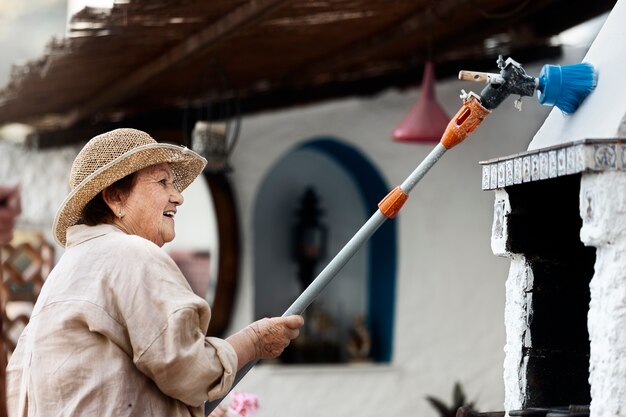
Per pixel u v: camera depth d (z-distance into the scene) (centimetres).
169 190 296
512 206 300
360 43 610
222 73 608
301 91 741
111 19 515
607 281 253
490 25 606
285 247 845
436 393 769
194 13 509
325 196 848
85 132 789
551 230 303
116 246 275
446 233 775
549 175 268
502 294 775
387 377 762
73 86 676
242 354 282
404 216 777
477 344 772
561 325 306
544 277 305
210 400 277
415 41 642
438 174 775
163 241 296
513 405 304
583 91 280
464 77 280
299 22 548
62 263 282
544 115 749
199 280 753
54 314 270
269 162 747
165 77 632
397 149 768
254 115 745
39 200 814
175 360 261
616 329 250
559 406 304
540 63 700
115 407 264
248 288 734
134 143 288
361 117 762
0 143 837
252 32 560
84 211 293
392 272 787
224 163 612
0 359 347
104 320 266
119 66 624
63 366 267
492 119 768
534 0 568
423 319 774
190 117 736
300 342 782
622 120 253
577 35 675
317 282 295
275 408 734
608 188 251
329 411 745
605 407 251
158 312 265
